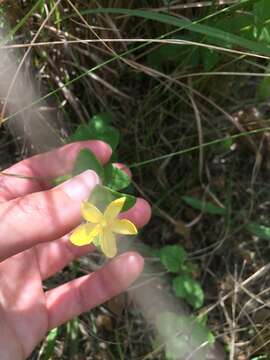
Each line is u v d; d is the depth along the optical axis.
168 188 0.20
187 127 0.20
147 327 0.19
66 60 0.18
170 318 0.18
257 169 0.21
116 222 0.13
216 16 0.16
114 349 0.19
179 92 0.19
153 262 0.20
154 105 0.20
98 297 0.17
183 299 0.20
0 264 0.16
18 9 0.16
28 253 0.17
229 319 0.19
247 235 0.20
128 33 0.18
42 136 0.19
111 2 0.17
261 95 0.18
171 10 0.18
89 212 0.13
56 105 0.19
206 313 0.19
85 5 0.17
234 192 0.21
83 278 0.17
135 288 0.20
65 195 0.13
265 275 0.20
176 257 0.18
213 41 0.16
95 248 0.18
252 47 0.14
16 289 0.16
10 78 0.18
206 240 0.20
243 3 0.15
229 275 0.20
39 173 0.17
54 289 0.17
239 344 0.19
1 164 0.20
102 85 0.19
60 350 0.19
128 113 0.20
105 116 0.19
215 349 0.19
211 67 0.17
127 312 0.20
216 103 0.20
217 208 0.20
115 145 0.17
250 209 0.20
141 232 0.20
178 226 0.20
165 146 0.20
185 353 0.18
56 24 0.17
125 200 0.14
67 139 0.19
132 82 0.20
